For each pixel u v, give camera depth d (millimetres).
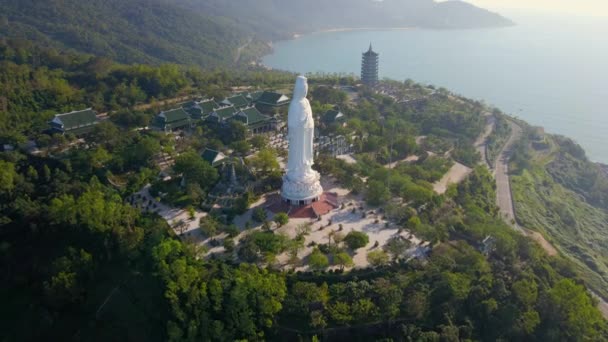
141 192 156750
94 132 187750
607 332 126750
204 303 107562
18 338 110562
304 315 110125
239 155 186125
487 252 143375
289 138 149625
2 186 142500
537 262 145750
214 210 148250
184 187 156250
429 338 107188
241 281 110625
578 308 120875
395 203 161375
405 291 116625
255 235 126688
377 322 111438
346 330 110062
